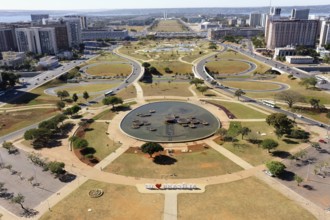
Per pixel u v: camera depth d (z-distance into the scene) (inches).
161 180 5349.4
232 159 6023.6
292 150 6328.7
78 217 4416.8
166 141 6791.3
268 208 4549.7
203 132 7313.0
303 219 4313.5
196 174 5521.7
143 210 4547.2
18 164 5920.3
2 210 4596.5
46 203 4734.3
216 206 4613.7
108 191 5024.6
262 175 5442.9
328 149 6338.6
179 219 4347.9
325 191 4936.0
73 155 6250.0
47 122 7209.6
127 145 6683.1
